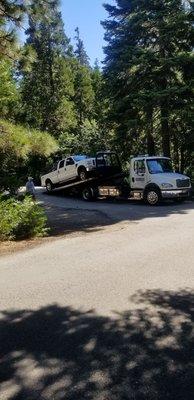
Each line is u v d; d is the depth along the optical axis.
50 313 5.96
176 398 3.83
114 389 4.00
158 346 4.86
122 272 7.85
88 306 6.16
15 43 11.63
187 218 14.75
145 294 6.60
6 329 5.50
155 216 15.82
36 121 36.50
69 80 48.84
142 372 4.29
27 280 7.58
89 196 23.84
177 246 9.95
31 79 46.66
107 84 27.56
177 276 7.49
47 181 28.75
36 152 11.68
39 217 12.53
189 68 24.52
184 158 28.39
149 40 26.69
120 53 26.84
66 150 40.41
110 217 16.36
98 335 5.20
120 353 4.71
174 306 6.08
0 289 7.12
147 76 25.62
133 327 5.40
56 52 47.94
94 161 24.14
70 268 8.29
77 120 55.50
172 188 19.89
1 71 13.05
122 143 27.39
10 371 4.41
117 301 6.32
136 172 21.19
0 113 12.95
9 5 11.10
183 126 25.59
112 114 26.36
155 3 25.19
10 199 12.48
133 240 10.98
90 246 10.42
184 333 5.18
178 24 23.98
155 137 29.30
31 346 4.98
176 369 4.32
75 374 4.30
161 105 24.47
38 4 11.48
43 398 3.90
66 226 14.65
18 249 10.52
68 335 5.23
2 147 11.30
